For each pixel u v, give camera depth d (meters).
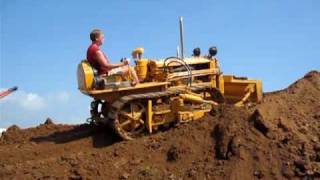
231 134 13.80
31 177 13.16
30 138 16.50
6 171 13.37
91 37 15.03
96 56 14.78
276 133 14.00
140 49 15.62
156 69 15.48
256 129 14.00
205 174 13.01
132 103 14.60
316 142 14.00
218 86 16.50
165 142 14.18
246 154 13.38
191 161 13.50
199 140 13.99
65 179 13.07
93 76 14.68
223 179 12.83
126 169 13.39
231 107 14.70
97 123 15.62
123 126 14.60
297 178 12.93
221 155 13.41
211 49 16.50
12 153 14.64
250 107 15.44
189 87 15.59
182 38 16.58
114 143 14.68
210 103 15.49
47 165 13.60
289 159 13.27
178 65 15.77
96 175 13.19
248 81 16.94
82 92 14.86
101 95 14.75
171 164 13.52
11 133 16.98
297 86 17.31
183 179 12.95
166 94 14.95
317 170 12.98
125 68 14.98
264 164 13.17
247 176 12.94
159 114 14.90
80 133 16.02
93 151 14.24
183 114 14.91
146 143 14.24
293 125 14.62
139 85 14.90
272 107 15.38
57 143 15.31
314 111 15.70
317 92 17.02
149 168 13.30
